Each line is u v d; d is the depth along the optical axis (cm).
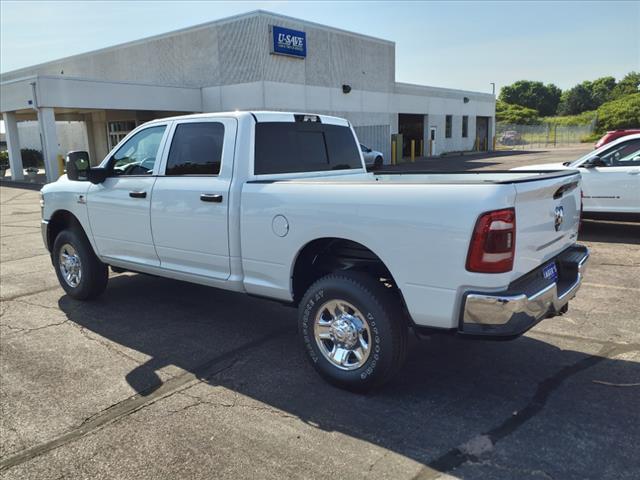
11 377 421
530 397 374
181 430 340
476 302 321
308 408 366
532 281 352
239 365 438
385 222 350
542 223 361
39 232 1131
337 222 373
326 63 2817
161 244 502
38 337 506
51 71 3578
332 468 298
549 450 310
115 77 3091
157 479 292
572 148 4559
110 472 299
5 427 348
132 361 449
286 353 462
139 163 526
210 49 2580
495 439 323
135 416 359
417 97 3694
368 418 351
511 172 503
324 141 529
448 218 325
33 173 2759
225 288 464
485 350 457
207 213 454
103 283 609
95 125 3234
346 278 376
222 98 2578
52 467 305
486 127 4806
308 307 398
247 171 442
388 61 3338
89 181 541
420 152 3894
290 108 2602
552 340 474
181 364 442
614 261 746
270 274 425
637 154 887
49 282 710
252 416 356
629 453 305
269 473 295
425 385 396
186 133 483
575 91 10481
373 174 577
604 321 516
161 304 603
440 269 332
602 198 906
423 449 314
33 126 3922
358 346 380
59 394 392
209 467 301
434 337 489
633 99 6619
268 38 2438
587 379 398
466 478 287
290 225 400
